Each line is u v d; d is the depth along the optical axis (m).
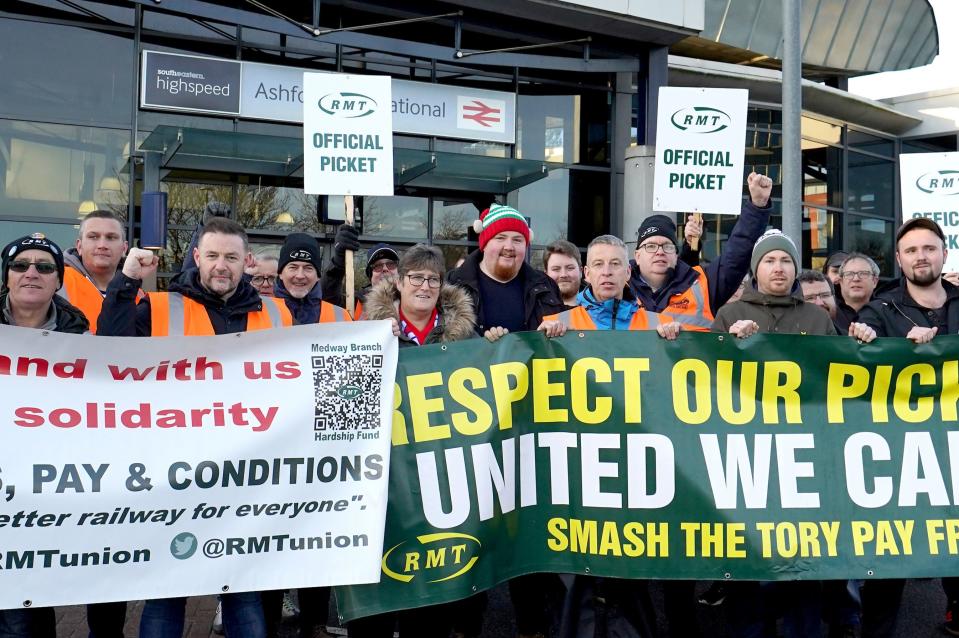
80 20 11.66
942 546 4.27
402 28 13.40
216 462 3.90
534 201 14.64
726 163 6.29
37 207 11.49
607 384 4.30
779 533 4.24
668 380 4.31
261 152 12.03
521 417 4.29
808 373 4.35
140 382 3.91
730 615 4.48
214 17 12.09
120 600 3.74
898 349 4.35
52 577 3.68
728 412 4.30
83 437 3.80
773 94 19.95
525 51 14.31
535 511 4.28
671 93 6.30
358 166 5.66
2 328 3.78
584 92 14.94
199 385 3.96
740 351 4.32
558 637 4.80
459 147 13.93
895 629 5.35
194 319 4.29
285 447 3.97
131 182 11.96
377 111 5.67
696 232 6.32
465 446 4.18
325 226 13.12
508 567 4.20
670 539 4.23
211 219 4.36
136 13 11.84
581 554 4.25
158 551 3.80
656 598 6.29
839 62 22.62
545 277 5.45
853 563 4.23
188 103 12.03
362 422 4.05
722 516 4.23
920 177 6.60
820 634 4.42
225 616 3.98
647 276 5.54
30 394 3.79
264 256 6.43
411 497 4.10
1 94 11.29
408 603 4.02
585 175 14.97
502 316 5.27
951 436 4.34
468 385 4.24
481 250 5.50
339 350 4.07
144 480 3.83
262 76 12.44
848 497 4.28
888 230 22.89
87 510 3.75
